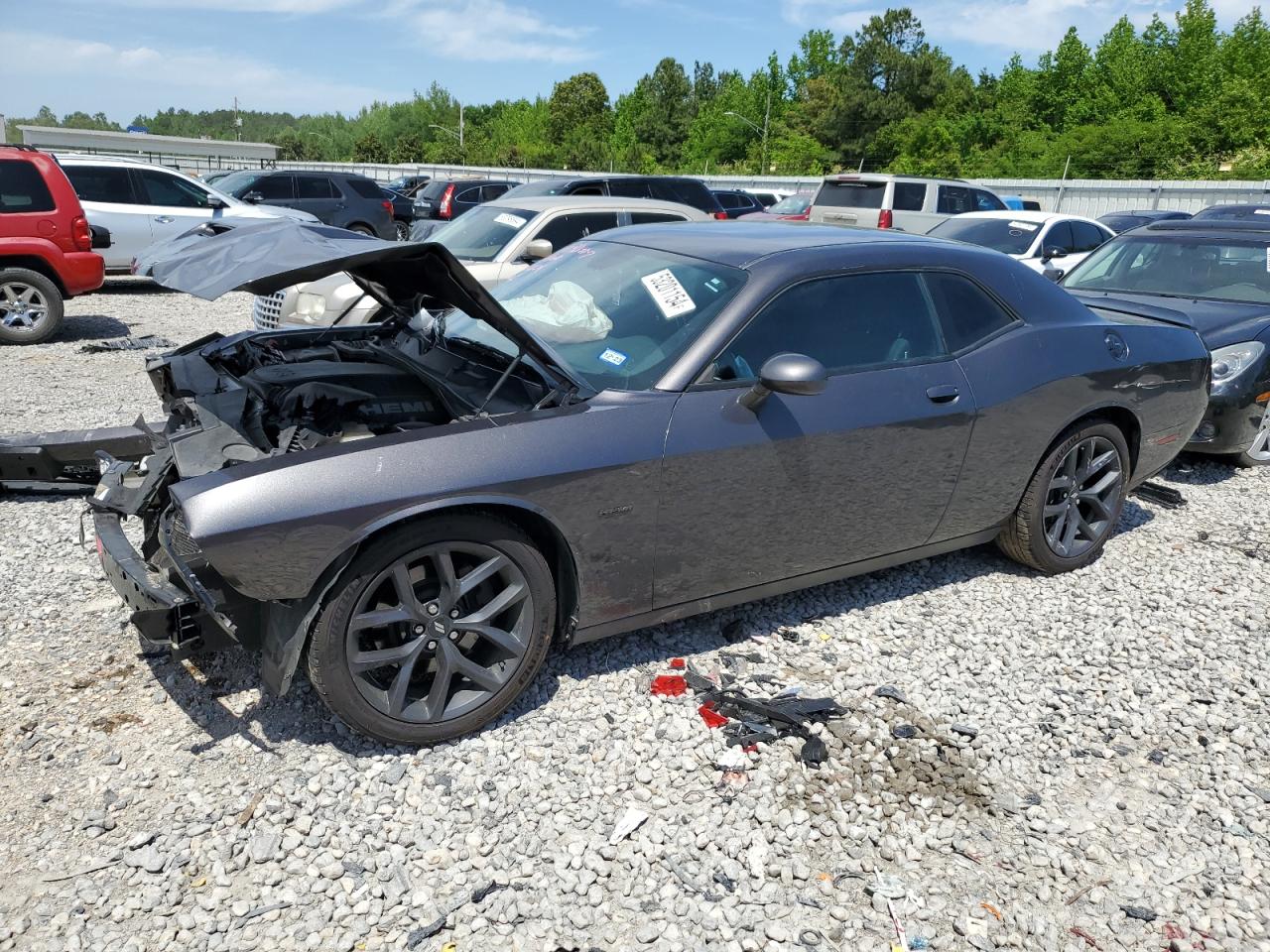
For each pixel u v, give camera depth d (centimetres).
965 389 388
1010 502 427
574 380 330
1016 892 267
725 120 10088
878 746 324
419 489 284
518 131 12581
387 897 252
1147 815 300
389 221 2050
